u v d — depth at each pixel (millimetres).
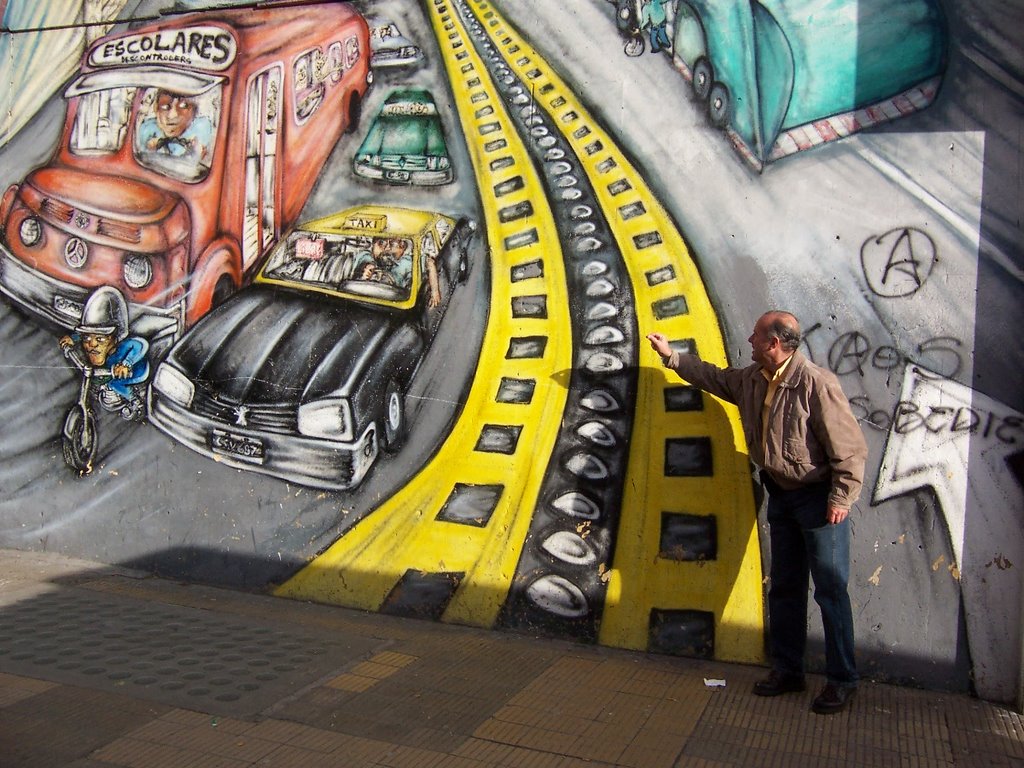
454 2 5203
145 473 5777
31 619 4918
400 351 5203
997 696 4090
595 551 4750
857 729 3760
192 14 5684
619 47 4875
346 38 5391
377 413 5223
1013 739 3697
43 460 6043
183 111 5711
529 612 4852
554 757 3469
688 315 4672
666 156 4762
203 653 4473
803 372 3928
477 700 3977
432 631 4883
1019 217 4105
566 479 4840
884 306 4316
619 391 4781
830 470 3922
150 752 3447
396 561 5145
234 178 5609
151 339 5770
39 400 6039
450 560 5027
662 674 4328
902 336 4281
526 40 5078
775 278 4508
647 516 4676
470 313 5094
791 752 3541
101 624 4867
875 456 4301
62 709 3799
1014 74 4125
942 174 4238
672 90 4758
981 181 4176
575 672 4332
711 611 4531
